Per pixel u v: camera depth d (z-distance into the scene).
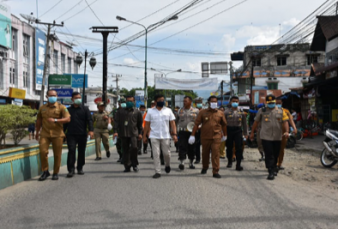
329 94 19.03
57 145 6.77
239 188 6.01
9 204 4.92
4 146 8.44
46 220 4.18
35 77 36.44
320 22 19.28
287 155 11.23
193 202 5.00
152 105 10.09
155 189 5.88
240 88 44.09
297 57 42.81
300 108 24.11
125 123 7.67
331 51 19.33
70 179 6.87
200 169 8.22
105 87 16.91
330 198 5.33
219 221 4.12
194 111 8.34
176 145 12.05
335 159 8.32
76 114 7.22
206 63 33.09
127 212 4.50
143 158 10.64
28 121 8.26
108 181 6.63
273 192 5.71
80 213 4.46
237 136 8.20
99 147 10.54
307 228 3.88
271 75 42.09
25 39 35.25
